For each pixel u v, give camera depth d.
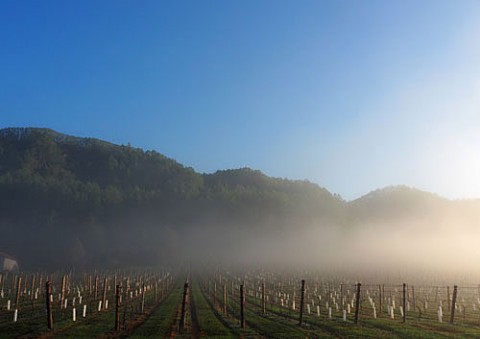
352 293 71.00
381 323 36.84
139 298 60.28
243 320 35.06
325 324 36.44
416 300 61.12
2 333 31.02
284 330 33.44
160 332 32.00
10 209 180.12
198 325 36.12
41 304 51.22
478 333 31.64
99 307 45.22
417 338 29.66
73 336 29.69
